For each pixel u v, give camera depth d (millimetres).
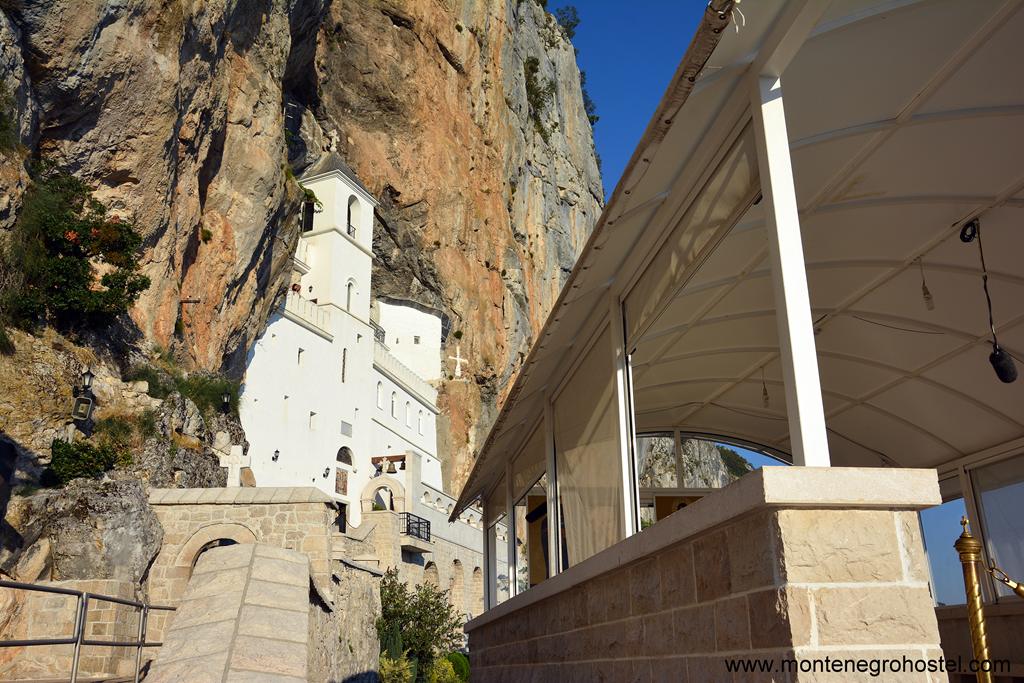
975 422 8258
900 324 7398
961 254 6375
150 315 26453
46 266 20953
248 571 6746
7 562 15578
